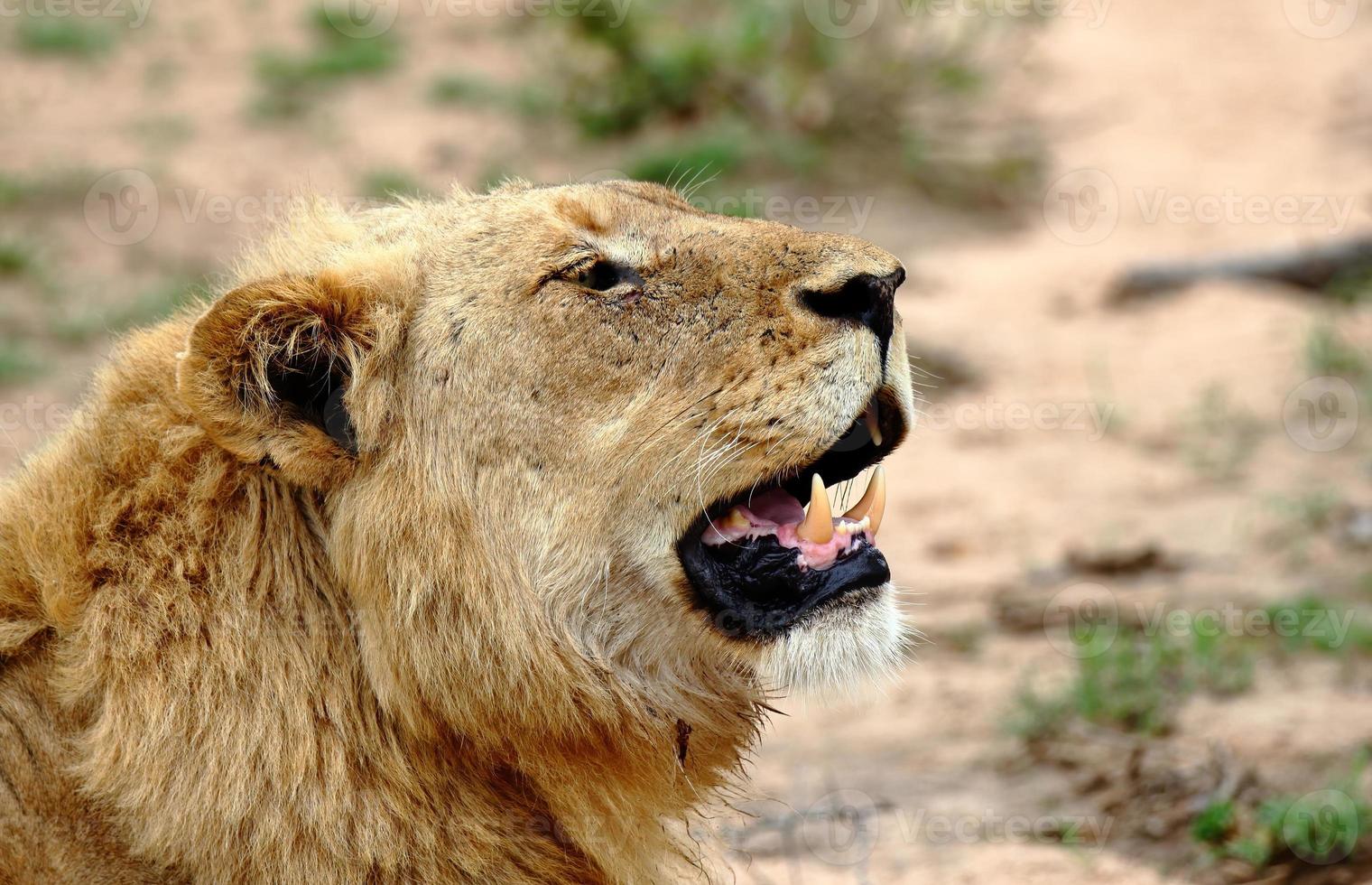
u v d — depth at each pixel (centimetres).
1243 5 4144
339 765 707
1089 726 1238
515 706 737
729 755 815
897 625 784
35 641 716
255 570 720
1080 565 1644
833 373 757
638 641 769
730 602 775
